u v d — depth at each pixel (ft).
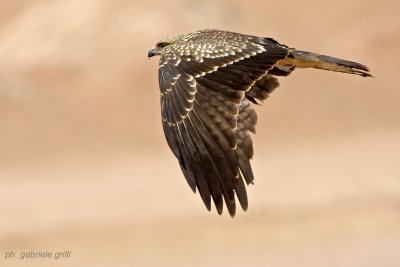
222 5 147.13
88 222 89.86
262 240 79.25
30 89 135.74
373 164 112.06
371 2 159.12
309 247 77.25
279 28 151.02
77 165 122.21
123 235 84.02
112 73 137.18
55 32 142.20
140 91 135.95
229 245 79.10
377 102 140.77
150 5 143.95
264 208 88.99
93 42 140.26
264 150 127.75
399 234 79.46
